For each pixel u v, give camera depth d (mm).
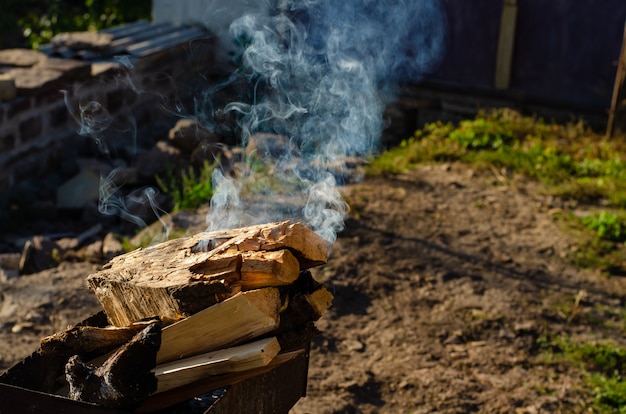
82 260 6223
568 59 10453
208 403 2586
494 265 6184
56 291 5535
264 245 2496
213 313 2383
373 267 6012
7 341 4887
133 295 2553
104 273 2643
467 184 7867
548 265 6227
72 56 9602
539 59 10617
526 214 7191
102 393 2289
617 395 4586
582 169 8281
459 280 5930
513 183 7918
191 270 2486
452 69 11047
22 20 15453
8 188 7996
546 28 10492
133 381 2268
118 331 2504
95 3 15094
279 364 2561
